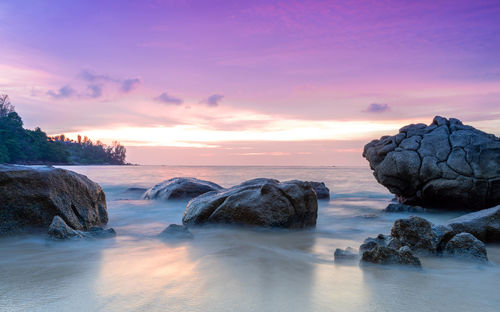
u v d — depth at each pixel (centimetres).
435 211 1105
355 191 2070
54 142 19162
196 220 755
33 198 619
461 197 1047
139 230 720
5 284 318
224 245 549
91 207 745
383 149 1227
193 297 282
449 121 1238
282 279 344
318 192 1595
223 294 291
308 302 274
